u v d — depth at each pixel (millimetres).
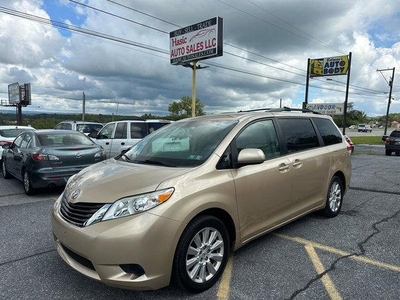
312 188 4434
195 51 16047
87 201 2760
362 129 73625
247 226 3379
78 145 7016
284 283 3035
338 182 5160
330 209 4988
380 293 2844
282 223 3914
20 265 3428
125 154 4070
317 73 29219
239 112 4223
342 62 27516
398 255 3664
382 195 6766
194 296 2820
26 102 36938
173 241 2633
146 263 2520
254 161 3180
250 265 3412
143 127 10609
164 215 2602
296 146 4266
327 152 4777
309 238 4199
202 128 3750
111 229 2531
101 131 11383
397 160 14898
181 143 3600
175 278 2719
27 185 6727
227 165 3242
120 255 2486
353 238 4199
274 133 3994
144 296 2818
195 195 2822
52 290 2924
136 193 2678
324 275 3188
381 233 4387
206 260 2932
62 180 6543
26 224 4801
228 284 3018
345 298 2771
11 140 10781
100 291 2904
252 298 2785
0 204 6016
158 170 3061
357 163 13469
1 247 3914
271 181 3639
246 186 3311
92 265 2613
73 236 2680
